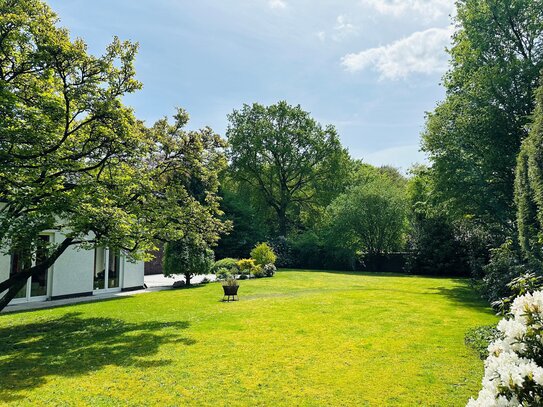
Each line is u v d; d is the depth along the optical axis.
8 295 9.87
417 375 6.09
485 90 17.23
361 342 7.99
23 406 5.00
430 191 20.61
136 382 5.88
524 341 2.67
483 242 24.20
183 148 12.43
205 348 7.70
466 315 10.73
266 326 9.55
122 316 11.47
